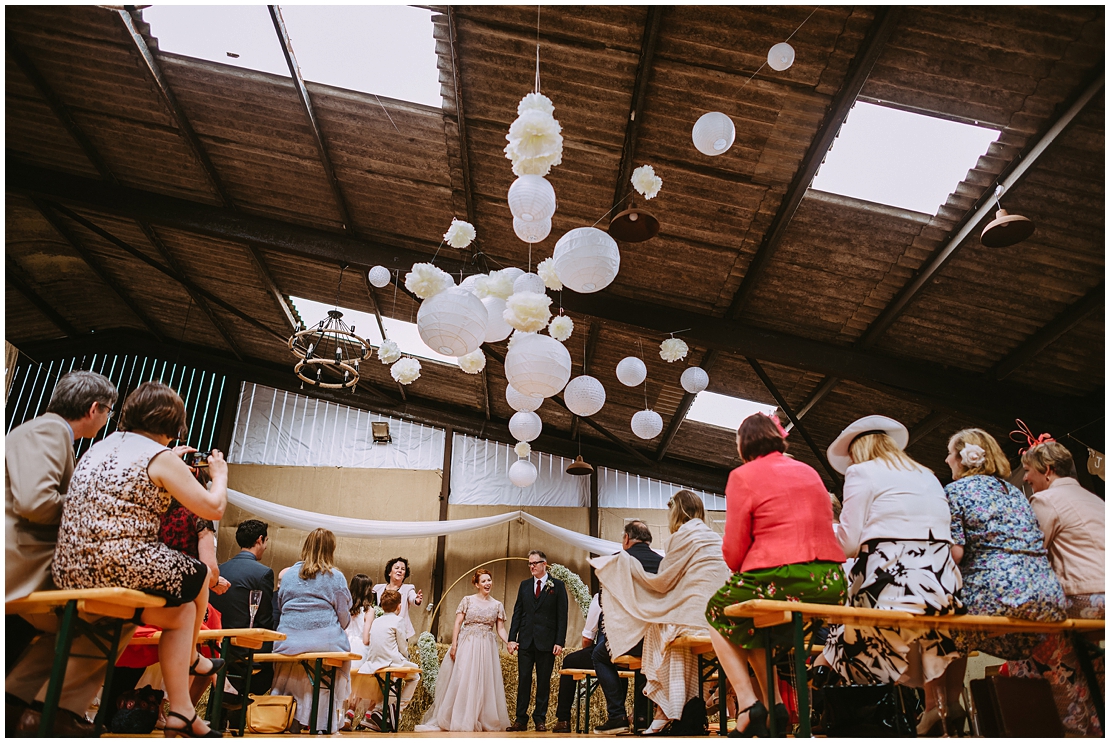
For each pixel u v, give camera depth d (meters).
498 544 9.99
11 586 1.99
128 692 2.73
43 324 10.55
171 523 2.60
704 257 6.07
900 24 3.94
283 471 10.36
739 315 6.62
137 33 5.34
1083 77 3.92
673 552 3.49
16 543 2.02
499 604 5.86
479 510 10.27
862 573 2.43
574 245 3.38
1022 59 3.93
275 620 4.10
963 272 5.39
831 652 2.57
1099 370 5.84
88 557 2.00
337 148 6.13
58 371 10.91
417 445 10.70
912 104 4.36
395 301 8.21
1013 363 6.02
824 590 2.24
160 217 7.15
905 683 2.36
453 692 5.53
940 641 2.37
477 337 3.40
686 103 4.80
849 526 2.43
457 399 10.62
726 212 5.54
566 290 6.83
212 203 7.24
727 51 4.38
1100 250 4.82
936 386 6.37
